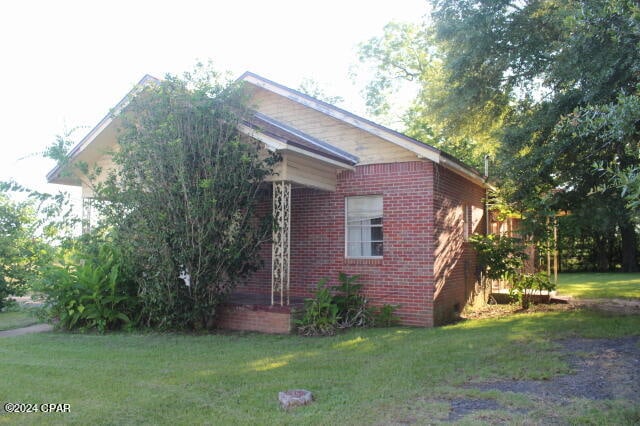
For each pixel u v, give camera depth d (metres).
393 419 5.18
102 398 5.96
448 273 12.04
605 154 10.35
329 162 11.06
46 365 7.51
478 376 6.71
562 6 11.62
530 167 10.88
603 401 5.56
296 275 12.66
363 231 12.08
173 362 7.70
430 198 11.17
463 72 15.95
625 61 9.23
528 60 14.52
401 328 10.74
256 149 10.23
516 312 13.37
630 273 28.31
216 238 10.02
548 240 12.77
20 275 13.63
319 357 7.94
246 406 5.66
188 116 9.84
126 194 9.98
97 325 10.73
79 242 11.05
